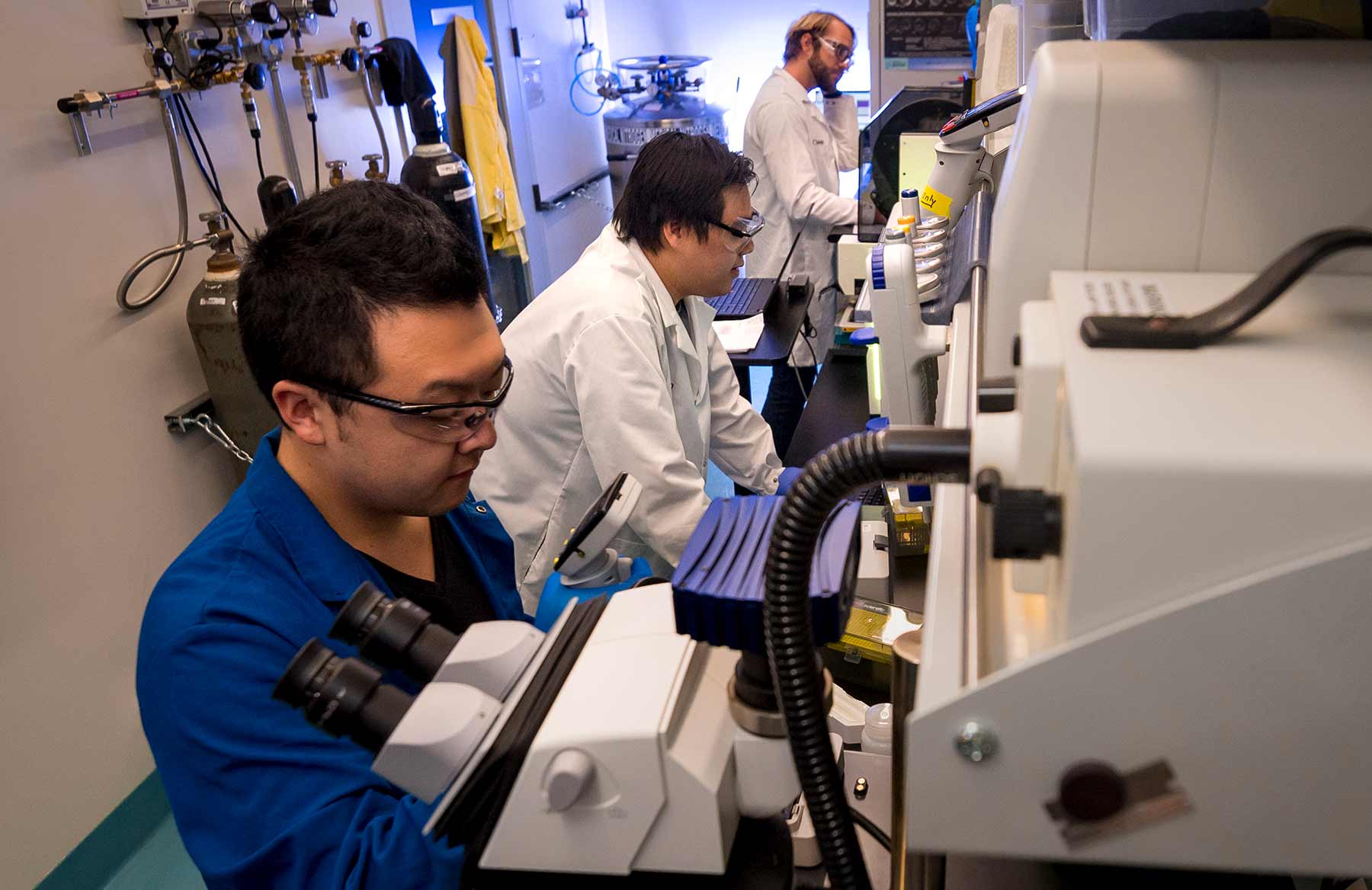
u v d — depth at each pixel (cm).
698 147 180
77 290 222
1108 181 65
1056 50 68
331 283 86
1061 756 48
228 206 271
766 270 381
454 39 368
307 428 94
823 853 59
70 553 223
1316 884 79
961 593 57
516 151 445
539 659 66
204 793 85
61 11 215
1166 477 42
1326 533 42
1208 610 43
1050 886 82
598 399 171
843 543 61
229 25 256
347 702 63
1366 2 71
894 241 162
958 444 53
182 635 86
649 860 60
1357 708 44
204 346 242
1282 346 50
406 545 112
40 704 218
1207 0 73
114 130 229
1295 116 61
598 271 182
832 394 241
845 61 367
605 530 106
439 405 91
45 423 215
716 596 58
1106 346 50
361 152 339
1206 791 47
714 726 61
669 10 537
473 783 59
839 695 111
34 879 218
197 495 259
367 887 72
